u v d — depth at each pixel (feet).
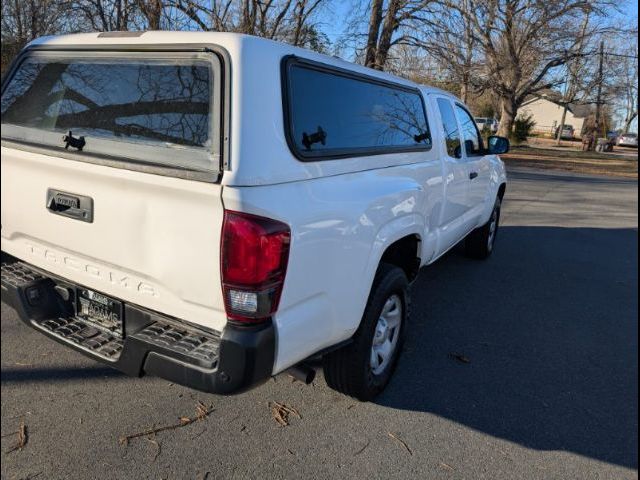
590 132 142.61
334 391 10.82
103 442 8.82
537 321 15.43
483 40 67.05
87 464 8.30
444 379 11.68
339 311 8.64
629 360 13.16
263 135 7.15
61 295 9.36
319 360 11.98
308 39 44.34
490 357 12.89
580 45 86.12
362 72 10.05
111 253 8.00
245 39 7.34
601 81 92.94
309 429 9.54
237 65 7.10
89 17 36.14
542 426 10.13
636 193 50.11
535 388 11.53
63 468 8.18
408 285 11.00
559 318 15.79
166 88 7.66
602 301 17.58
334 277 8.35
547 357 13.10
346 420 9.88
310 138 8.16
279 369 7.57
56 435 8.92
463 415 10.33
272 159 7.20
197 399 10.21
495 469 8.86
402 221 10.66
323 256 8.01
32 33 33.94
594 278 20.22
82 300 8.99
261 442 9.09
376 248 9.44
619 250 25.14
